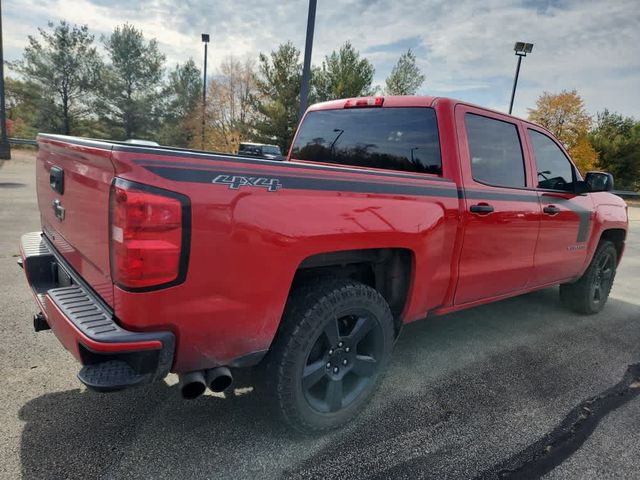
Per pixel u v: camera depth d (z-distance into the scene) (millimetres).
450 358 3654
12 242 5988
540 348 3959
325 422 2436
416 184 2664
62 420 2469
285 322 2248
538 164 3883
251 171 1933
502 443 2529
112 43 37375
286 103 29719
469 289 3252
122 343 1713
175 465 2188
